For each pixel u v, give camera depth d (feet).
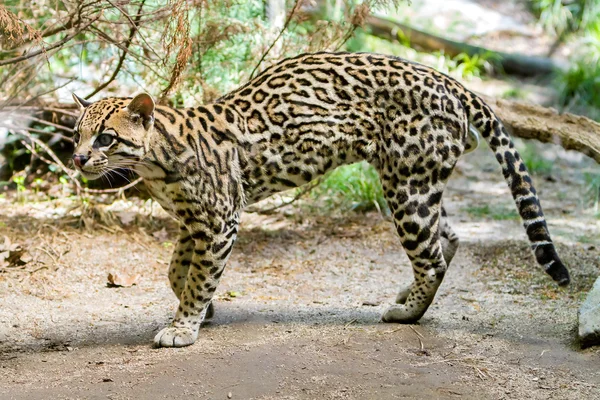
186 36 20.51
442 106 19.25
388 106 19.40
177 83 24.16
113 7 22.21
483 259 26.78
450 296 23.31
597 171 39.22
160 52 26.61
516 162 19.47
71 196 31.78
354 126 19.62
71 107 31.48
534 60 53.36
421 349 18.84
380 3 26.73
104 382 17.03
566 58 55.21
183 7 22.15
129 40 23.57
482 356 18.47
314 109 19.52
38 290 23.26
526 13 63.26
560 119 26.99
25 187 32.89
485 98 27.71
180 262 20.48
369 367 17.74
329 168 20.13
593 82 47.85
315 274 25.71
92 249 26.48
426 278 19.95
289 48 27.76
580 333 18.72
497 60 53.16
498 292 23.61
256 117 19.60
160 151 18.49
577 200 34.76
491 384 16.97
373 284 24.76
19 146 33.14
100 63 31.07
